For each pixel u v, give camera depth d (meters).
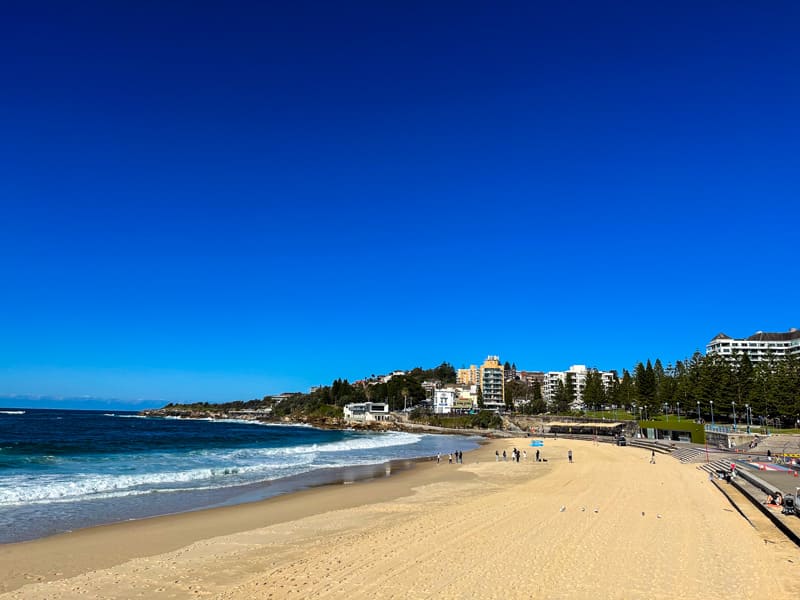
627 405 155.38
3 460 51.88
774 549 20.48
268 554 20.25
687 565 18.28
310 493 37.94
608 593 15.55
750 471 40.66
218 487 39.50
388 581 16.52
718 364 118.38
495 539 21.78
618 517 26.61
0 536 23.30
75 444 75.94
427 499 34.97
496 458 72.31
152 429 144.50
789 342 181.25
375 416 193.62
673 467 54.88
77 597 15.55
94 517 27.69
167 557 19.95
